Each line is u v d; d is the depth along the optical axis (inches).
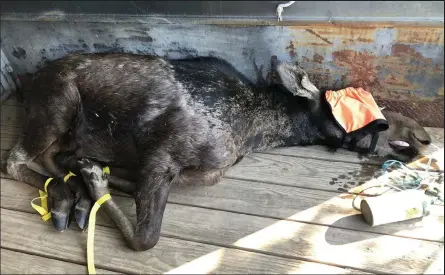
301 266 41.9
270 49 52.4
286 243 43.7
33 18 55.9
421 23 46.5
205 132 45.2
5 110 60.8
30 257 44.6
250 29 51.0
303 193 48.2
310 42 50.6
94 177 46.0
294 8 51.0
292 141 51.7
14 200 50.1
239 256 43.1
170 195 49.1
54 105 46.8
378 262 41.7
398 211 43.0
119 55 48.4
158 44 55.2
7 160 50.7
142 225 43.1
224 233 45.0
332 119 48.7
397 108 54.3
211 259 43.1
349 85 53.6
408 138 47.8
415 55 48.8
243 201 47.9
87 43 57.2
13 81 62.2
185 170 47.4
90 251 43.1
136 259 43.5
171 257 43.4
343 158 51.5
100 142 48.3
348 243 43.4
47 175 51.0
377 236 43.7
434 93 51.4
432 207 45.6
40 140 48.6
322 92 50.2
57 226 45.4
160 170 44.9
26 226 47.3
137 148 46.9
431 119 53.9
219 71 49.7
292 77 46.8
